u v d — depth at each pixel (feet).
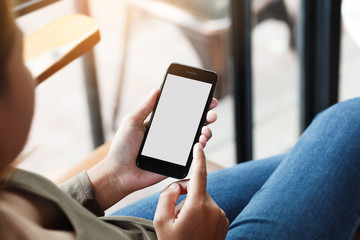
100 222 1.81
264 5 8.79
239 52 5.53
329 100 6.21
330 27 5.79
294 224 2.33
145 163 2.48
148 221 2.30
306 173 2.54
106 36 8.05
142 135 2.51
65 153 6.86
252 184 2.98
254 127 7.36
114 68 8.12
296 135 7.08
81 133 7.20
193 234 2.04
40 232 1.56
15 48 1.42
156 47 8.36
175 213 2.21
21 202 1.66
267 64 8.81
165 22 8.07
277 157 3.16
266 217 2.37
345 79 7.88
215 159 6.87
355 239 2.99
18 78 1.44
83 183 2.48
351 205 2.47
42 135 7.09
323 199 2.42
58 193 1.78
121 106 7.59
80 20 2.69
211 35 7.55
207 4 7.57
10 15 1.39
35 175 1.77
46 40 2.58
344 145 2.61
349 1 4.04
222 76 7.89
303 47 6.04
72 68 7.86
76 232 1.66
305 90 6.27
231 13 5.36
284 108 7.75
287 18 8.99
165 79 2.58
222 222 2.14
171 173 2.47
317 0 5.73
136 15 7.73
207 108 2.51
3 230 1.45
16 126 1.47
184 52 8.58
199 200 2.06
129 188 2.54
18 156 1.54
